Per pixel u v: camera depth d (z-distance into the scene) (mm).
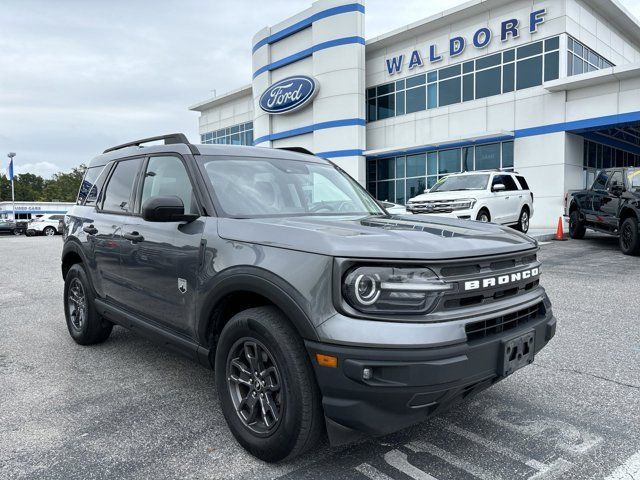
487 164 22859
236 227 2939
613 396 3545
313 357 2377
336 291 2340
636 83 18297
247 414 2818
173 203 3068
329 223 2939
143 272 3635
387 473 2582
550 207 20656
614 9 22328
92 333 4766
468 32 23078
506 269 2727
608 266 9555
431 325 2297
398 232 2699
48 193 104938
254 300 2939
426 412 2379
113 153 4785
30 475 2604
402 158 26438
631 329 5262
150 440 2984
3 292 8312
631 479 2498
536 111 20938
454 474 2562
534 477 2525
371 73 27734
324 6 27219
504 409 3342
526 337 2688
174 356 4613
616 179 11805
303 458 2748
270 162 3832
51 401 3580
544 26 20516
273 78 31734
